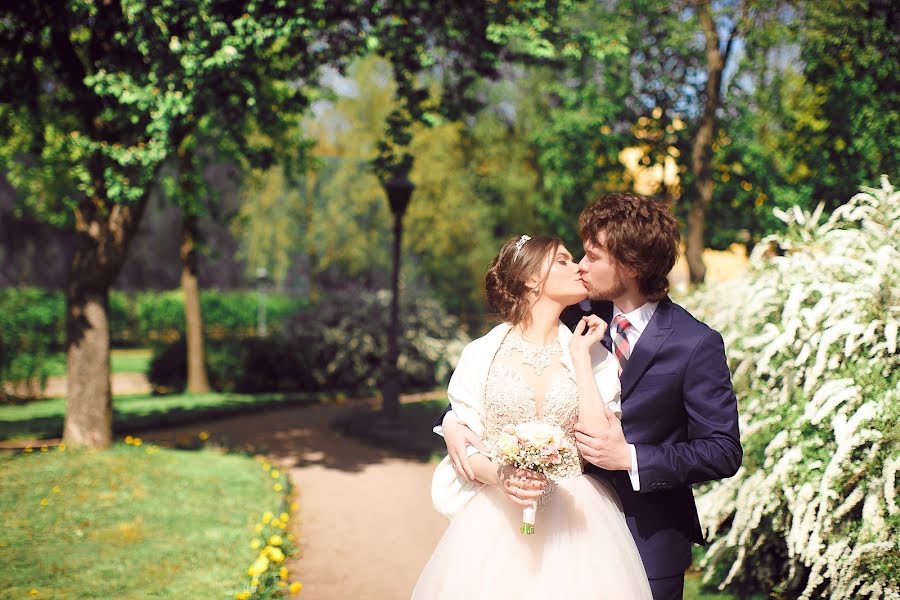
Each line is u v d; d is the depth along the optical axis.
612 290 2.67
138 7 6.73
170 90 7.02
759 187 9.85
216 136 12.15
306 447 10.53
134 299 30.50
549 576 2.52
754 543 4.40
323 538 6.06
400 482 8.27
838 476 3.70
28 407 14.52
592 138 12.77
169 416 12.84
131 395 16.94
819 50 6.51
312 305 19.09
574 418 2.62
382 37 8.55
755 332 4.66
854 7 6.16
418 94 9.05
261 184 14.94
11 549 5.25
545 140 13.86
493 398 2.65
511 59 9.11
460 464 2.63
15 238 32.16
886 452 3.63
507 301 2.76
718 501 4.37
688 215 10.30
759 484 4.02
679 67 10.41
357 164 24.64
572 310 2.97
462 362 2.78
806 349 3.96
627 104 11.55
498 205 24.58
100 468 7.59
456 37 8.90
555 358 2.69
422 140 22.86
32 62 8.45
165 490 7.01
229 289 38.09
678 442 2.63
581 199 13.91
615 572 2.48
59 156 9.62
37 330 15.91
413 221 23.59
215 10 7.14
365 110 24.03
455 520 2.76
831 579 3.89
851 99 6.30
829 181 6.70
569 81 14.02
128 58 7.41
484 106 9.57
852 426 3.59
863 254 4.05
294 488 7.76
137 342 30.12
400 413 13.87
